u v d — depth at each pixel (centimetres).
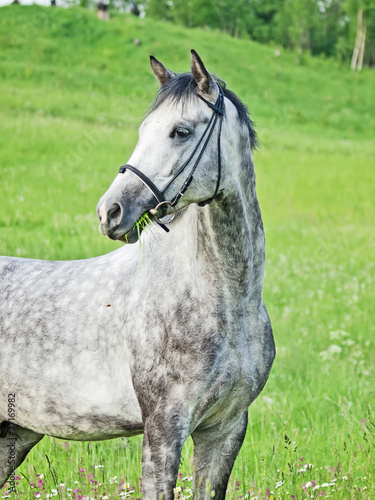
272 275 1473
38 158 2300
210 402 454
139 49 4888
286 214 2178
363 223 2169
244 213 459
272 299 1299
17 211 1705
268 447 667
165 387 450
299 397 832
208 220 454
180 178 425
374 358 1007
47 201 1866
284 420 709
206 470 503
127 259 504
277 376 913
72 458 629
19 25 4872
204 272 457
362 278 1528
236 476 598
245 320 472
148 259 486
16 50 4438
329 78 5684
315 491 570
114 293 491
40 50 4481
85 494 564
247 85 4850
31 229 1606
